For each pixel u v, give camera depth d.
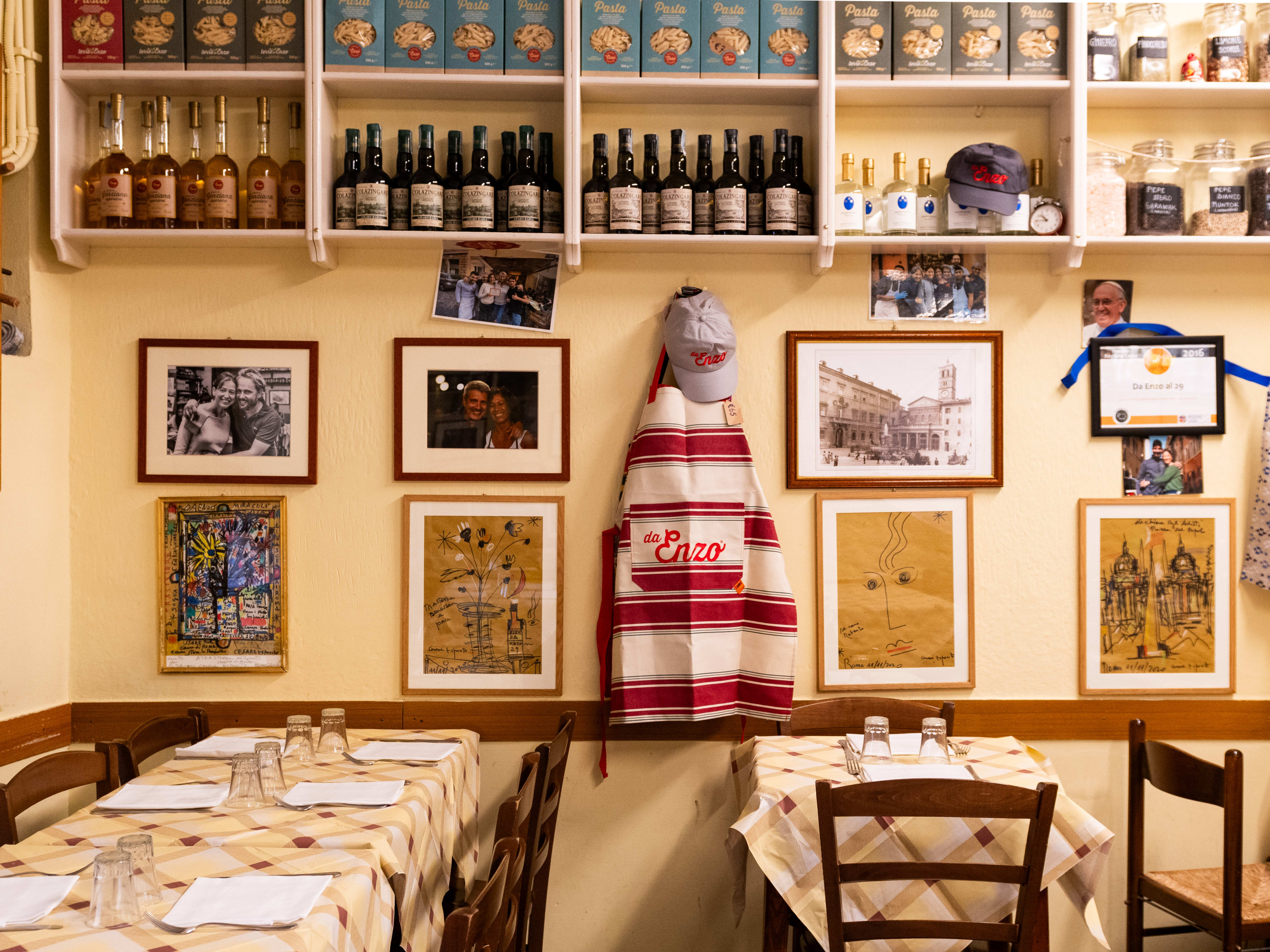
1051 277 2.72
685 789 2.69
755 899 2.68
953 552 2.71
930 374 2.71
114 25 2.50
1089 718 2.70
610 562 2.65
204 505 2.67
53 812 2.50
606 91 2.61
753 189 2.60
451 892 2.25
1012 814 1.75
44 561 2.55
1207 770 2.16
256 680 2.67
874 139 2.74
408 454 2.68
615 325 2.71
